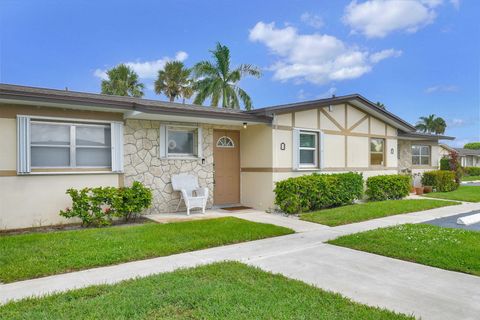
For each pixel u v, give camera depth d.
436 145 20.58
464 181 28.83
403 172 17.88
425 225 8.04
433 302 3.91
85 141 8.52
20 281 4.53
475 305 3.83
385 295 4.10
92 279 4.58
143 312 3.51
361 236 6.87
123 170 8.97
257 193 11.07
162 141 9.73
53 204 8.05
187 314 3.48
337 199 11.12
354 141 13.20
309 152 11.84
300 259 5.53
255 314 3.48
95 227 7.89
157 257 5.64
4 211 7.48
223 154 11.38
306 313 3.52
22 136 7.58
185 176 10.12
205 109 10.09
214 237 6.74
